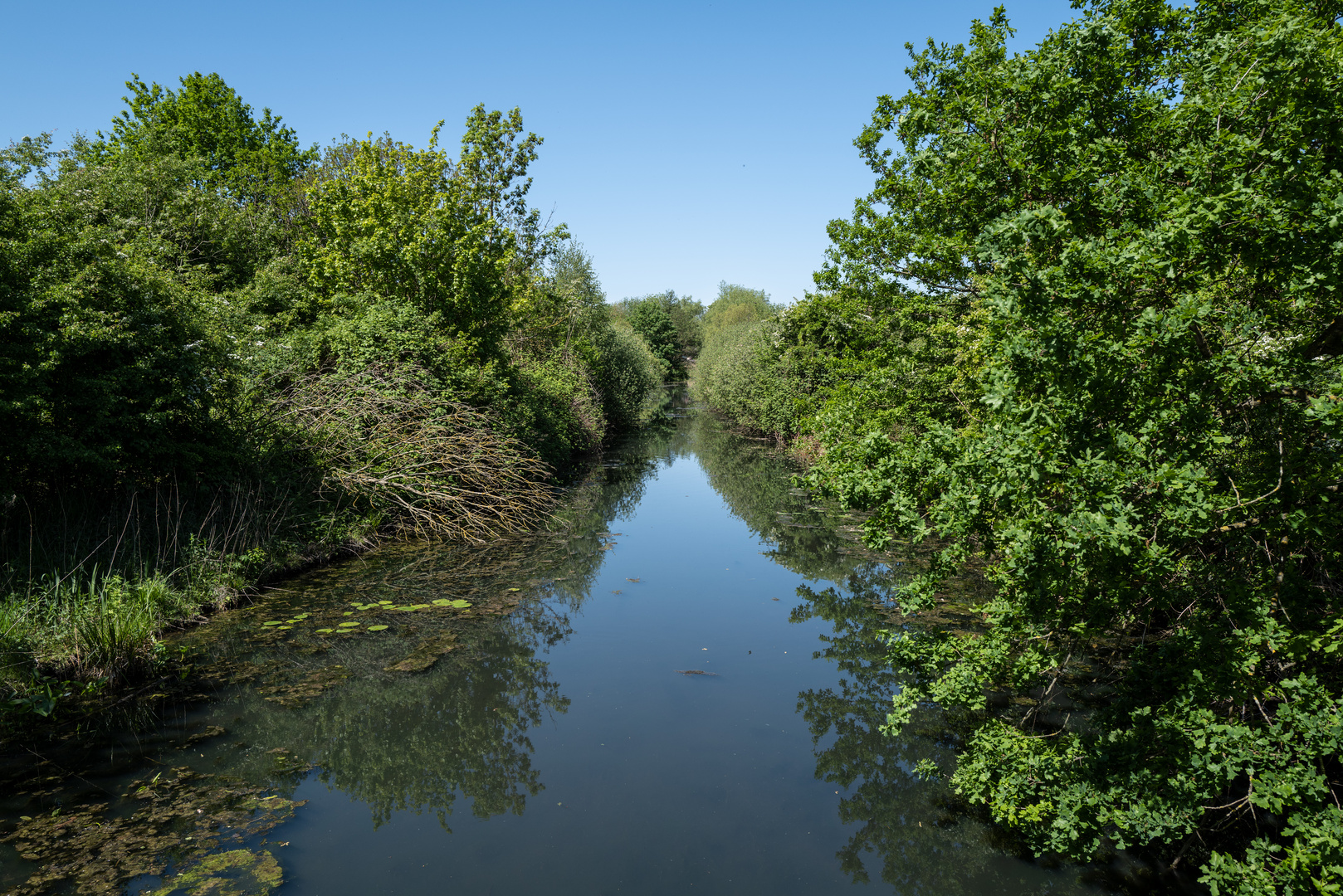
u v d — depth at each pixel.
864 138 8.12
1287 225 3.04
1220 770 3.18
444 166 18.02
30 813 4.39
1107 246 3.41
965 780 4.24
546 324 25.23
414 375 13.07
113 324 7.44
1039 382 3.72
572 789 5.02
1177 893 3.88
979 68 6.31
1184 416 3.38
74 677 5.98
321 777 5.07
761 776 5.19
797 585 9.82
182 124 25.00
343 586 9.19
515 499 13.80
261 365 10.72
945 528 3.96
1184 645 3.63
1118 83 5.18
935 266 7.14
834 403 8.45
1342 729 2.90
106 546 7.64
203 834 4.27
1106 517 3.19
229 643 7.21
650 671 6.97
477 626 7.98
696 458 24.17
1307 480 3.33
